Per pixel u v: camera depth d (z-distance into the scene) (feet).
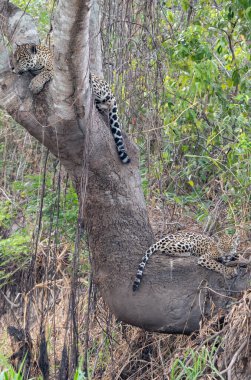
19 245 46.32
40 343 40.22
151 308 36.88
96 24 41.55
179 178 49.90
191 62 47.57
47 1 58.49
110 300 37.65
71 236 45.01
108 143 36.91
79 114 35.17
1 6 39.29
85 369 37.91
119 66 47.09
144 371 40.42
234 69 49.26
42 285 41.47
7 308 46.24
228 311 36.40
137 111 48.24
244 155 44.29
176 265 36.88
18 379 32.81
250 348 33.73
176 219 46.52
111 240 37.37
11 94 36.11
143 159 49.42
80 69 33.47
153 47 48.52
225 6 48.21
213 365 33.53
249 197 43.57
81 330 42.45
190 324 36.99
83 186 35.83
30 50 36.86
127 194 37.52
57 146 36.40
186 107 47.67
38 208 45.98
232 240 38.40
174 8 56.70
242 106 46.19
